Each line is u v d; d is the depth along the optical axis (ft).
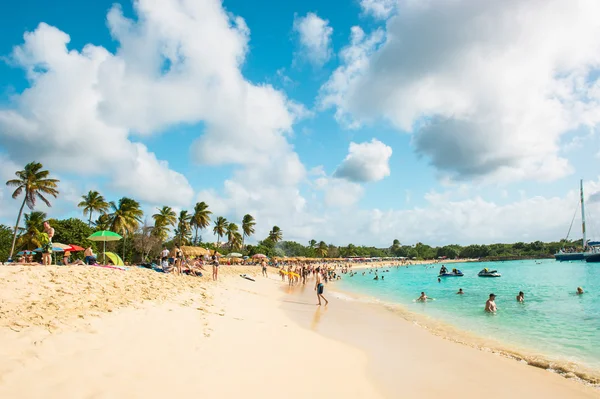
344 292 110.73
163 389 18.60
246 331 34.42
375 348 36.40
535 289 109.70
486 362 33.24
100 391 17.03
